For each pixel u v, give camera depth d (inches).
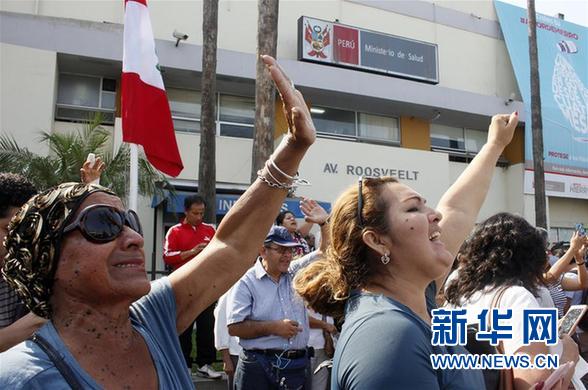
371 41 577.0
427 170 580.4
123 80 185.5
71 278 48.8
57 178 343.9
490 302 93.1
